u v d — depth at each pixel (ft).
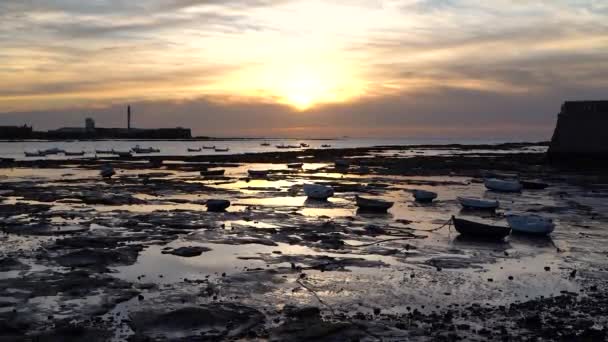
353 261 56.24
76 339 34.06
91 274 49.55
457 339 34.27
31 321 37.29
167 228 74.08
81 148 481.46
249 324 37.04
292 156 299.38
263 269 52.37
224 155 318.04
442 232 74.90
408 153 352.69
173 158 276.41
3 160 232.73
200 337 34.65
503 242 68.54
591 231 77.82
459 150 415.64
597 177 171.53
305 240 67.21
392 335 34.91
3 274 48.88
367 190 129.90
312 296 43.98
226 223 78.84
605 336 34.83
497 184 131.03
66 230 71.26
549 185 148.15
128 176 166.20
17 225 74.28
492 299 43.75
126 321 37.60
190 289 45.47
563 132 214.28
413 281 48.91
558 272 53.31
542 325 37.06
